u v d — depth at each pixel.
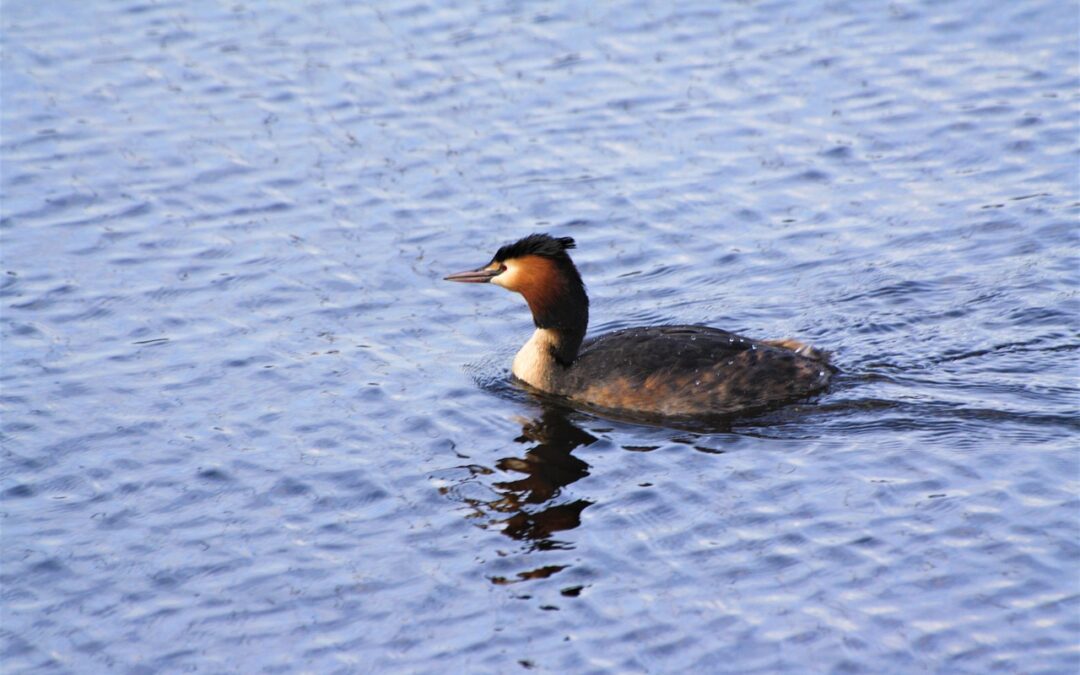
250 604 12.23
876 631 11.32
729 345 15.41
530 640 11.55
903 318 16.67
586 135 21.56
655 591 12.02
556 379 15.62
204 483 14.07
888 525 12.61
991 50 23.27
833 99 22.19
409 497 13.66
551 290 15.52
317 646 11.66
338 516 13.43
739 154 20.91
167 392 15.86
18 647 11.88
